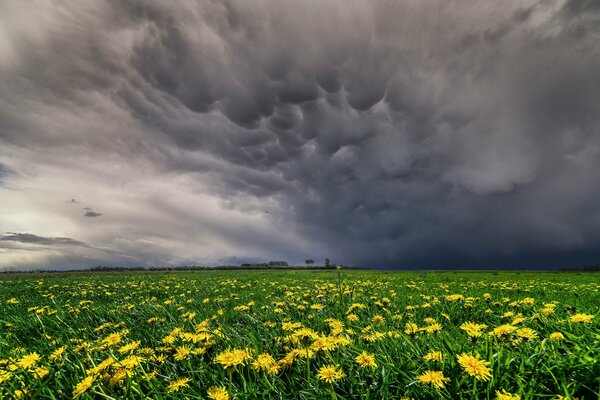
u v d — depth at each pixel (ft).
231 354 9.40
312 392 9.07
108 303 35.55
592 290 37.40
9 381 10.55
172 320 21.93
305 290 40.19
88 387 8.70
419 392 8.48
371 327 14.61
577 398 7.29
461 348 10.73
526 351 10.07
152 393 9.61
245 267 370.53
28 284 63.98
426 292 36.55
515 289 37.14
